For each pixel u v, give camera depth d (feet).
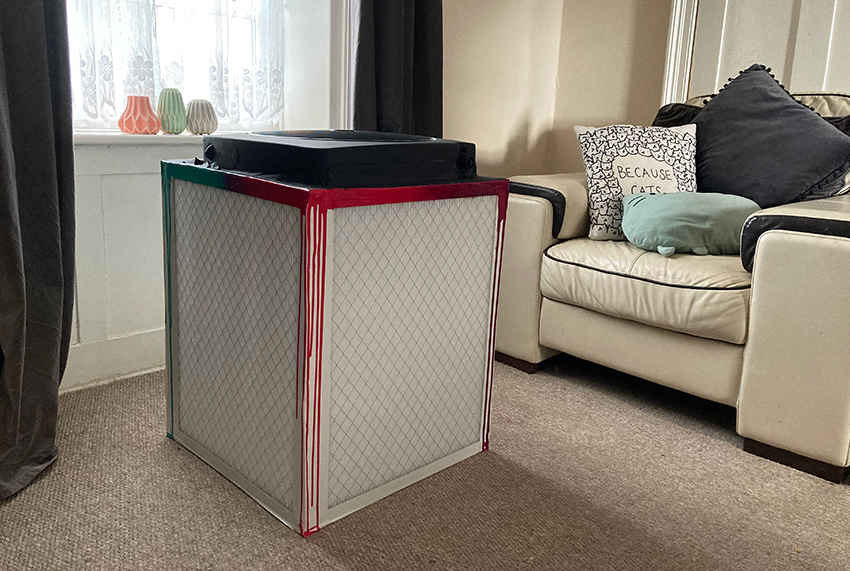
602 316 6.38
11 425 4.47
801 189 6.56
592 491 4.83
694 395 6.29
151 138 6.15
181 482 4.70
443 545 4.13
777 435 5.24
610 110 10.03
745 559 4.12
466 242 4.77
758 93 7.16
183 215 4.82
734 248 6.06
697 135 7.43
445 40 8.11
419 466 4.87
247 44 7.30
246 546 4.02
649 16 9.75
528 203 6.78
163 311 6.69
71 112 5.01
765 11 9.07
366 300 4.18
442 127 8.11
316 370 3.94
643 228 6.17
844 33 8.55
